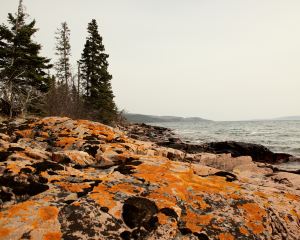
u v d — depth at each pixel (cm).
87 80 4078
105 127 938
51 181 402
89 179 429
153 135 4106
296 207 416
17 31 2544
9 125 898
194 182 460
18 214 306
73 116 2912
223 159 1118
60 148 707
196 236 326
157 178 443
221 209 379
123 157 590
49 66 2766
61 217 313
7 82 2378
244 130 6612
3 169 407
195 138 3962
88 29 4122
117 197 370
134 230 313
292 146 2895
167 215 338
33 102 2583
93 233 298
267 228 355
